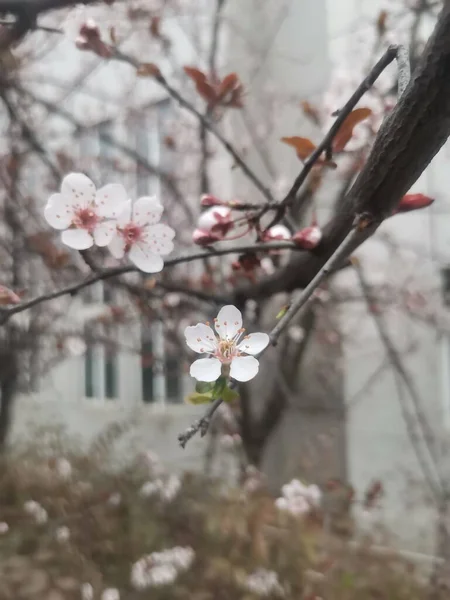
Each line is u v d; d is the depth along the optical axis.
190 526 0.63
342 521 0.62
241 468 0.71
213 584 0.54
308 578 0.52
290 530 0.57
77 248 0.24
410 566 0.58
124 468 0.79
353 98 0.24
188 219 0.71
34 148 0.53
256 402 0.79
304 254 0.30
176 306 0.56
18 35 0.31
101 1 0.30
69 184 0.24
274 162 0.75
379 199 0.23
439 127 0.22
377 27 0.45
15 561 0.55
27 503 0.65
